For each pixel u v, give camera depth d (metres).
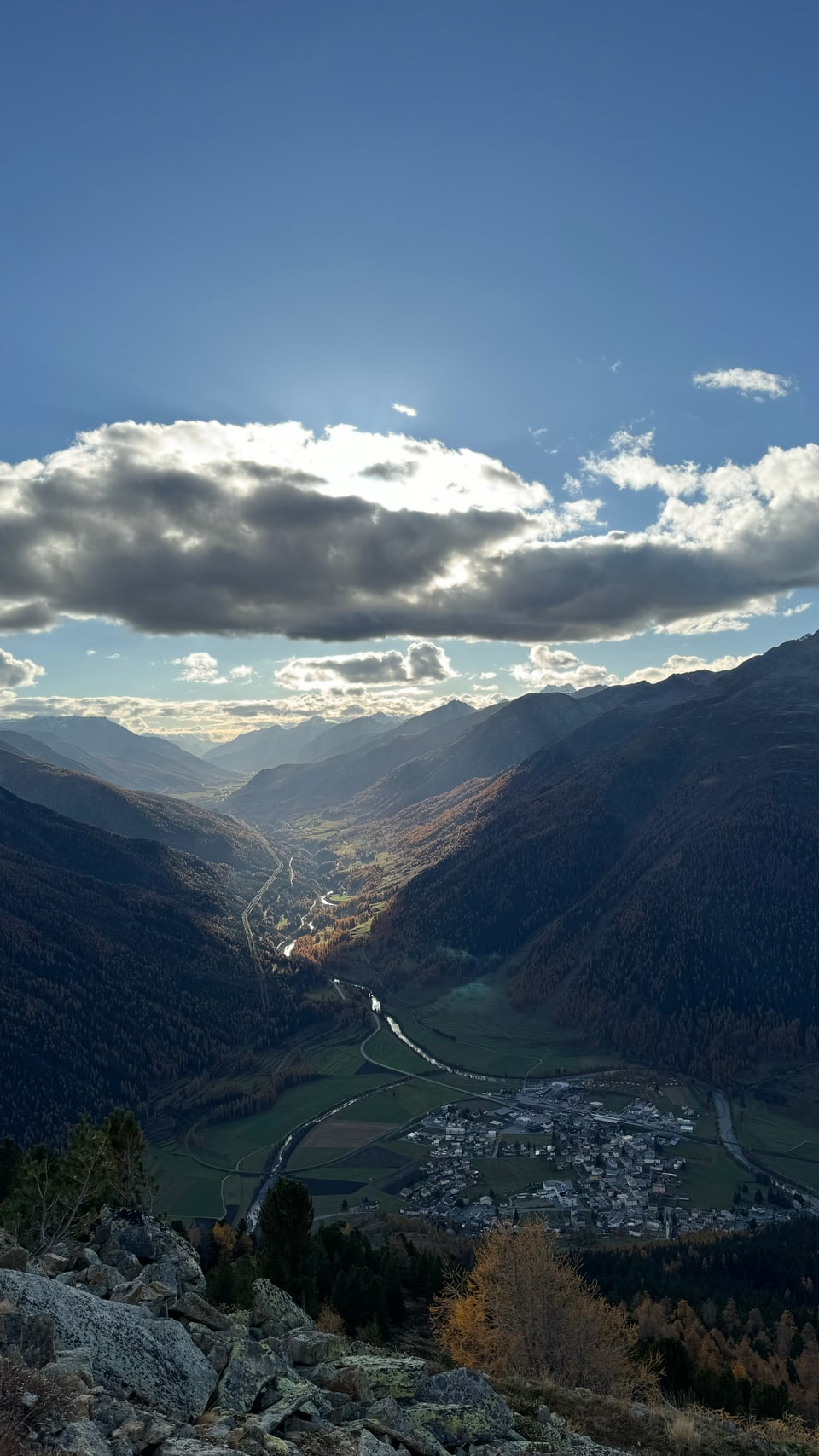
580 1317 36.28
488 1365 36.06
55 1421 9.99
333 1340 19.03
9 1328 12.13
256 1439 11.96
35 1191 34.22
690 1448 21.31
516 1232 40.97
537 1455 15.80
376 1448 12.80
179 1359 14.23
